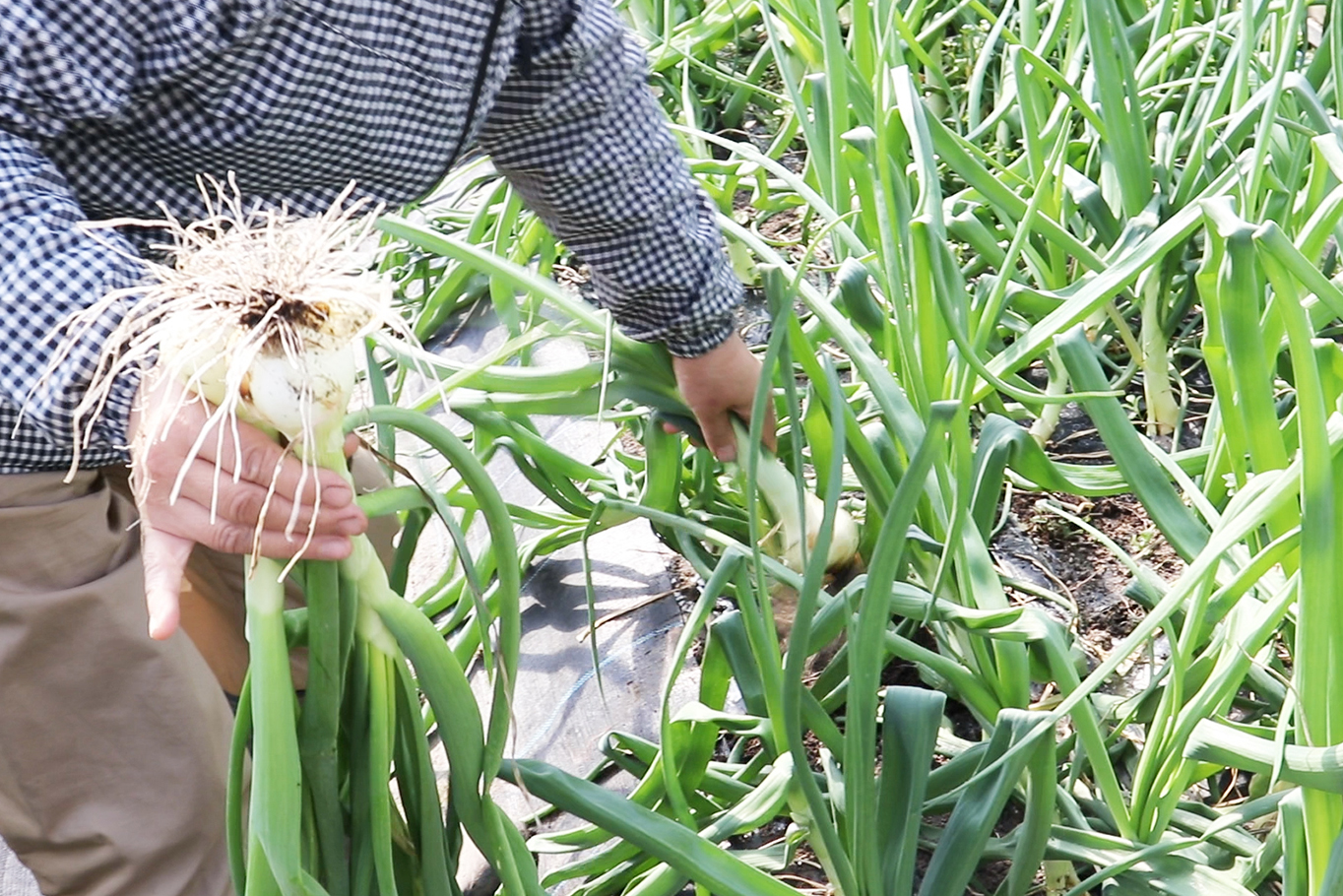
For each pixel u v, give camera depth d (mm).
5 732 1993
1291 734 1971
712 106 4133
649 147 2000
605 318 2127
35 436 1902
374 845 1692
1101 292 2080
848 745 1827
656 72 3838
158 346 1556
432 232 2119
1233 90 2730
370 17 1780
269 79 1769
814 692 2236
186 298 1478
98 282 1595
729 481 2648
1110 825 2070
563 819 2305
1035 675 2191
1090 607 2398
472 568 1686
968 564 2094
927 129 2064
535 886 1858
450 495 2520
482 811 1770
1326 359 1771
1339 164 1793
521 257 3229
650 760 2152
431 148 1893
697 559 2387
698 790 2195
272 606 1566
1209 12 3273
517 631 1742
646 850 1833
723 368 2137
